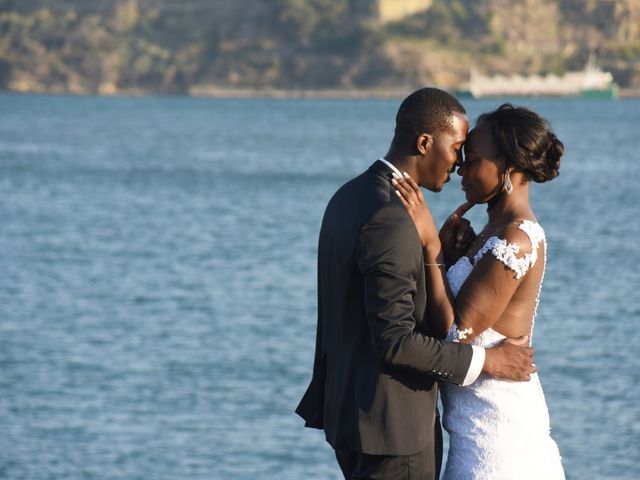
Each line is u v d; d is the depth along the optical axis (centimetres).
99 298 4388
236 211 8081
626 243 6247
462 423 860
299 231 6819
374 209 809
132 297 4416
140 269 5209
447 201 9062
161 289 4603
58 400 2845
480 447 850
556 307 4150
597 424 2633
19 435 2541
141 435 2555
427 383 833
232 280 4847
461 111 840
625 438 2520
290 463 2398
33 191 9569
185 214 7869
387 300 797
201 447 2492
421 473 833
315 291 4544
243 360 3291
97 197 9125
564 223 7338
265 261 5478
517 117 855
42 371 3147
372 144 17550
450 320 840
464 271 864
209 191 9656
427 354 804
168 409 2762
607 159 14100
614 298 4341
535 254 850
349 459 857
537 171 855
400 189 829
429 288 839
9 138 18550
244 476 2330
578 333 3653
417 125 829
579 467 2350
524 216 859
